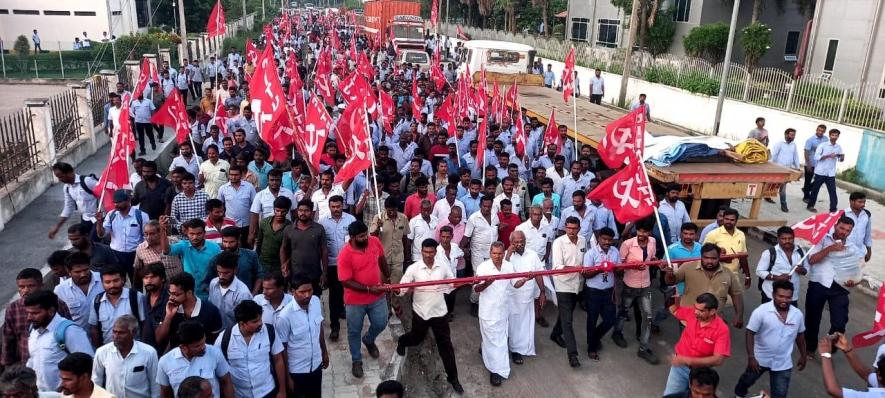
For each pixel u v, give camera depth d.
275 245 7.48
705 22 28.36
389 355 7.53
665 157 10.34
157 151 16.44
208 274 6.50
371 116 14.02
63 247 10.41
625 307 7.85
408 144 12.95
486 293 7.13
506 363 7.30
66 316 5.57
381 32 43.03
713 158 10.87
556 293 7.61
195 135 13.51
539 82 22.41
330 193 8.52
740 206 13.51
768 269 7.39
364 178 9.59
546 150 12.21
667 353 8.03
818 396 7.13
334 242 7.64
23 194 12.19
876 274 10.54
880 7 19.78
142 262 6.56
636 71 26.27
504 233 8.85
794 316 6.10
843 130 16.06
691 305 6.88
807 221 7.54
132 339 4.77
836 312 7.48
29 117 13.18
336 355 7.50
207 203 7.54
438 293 6.86
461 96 15.57
